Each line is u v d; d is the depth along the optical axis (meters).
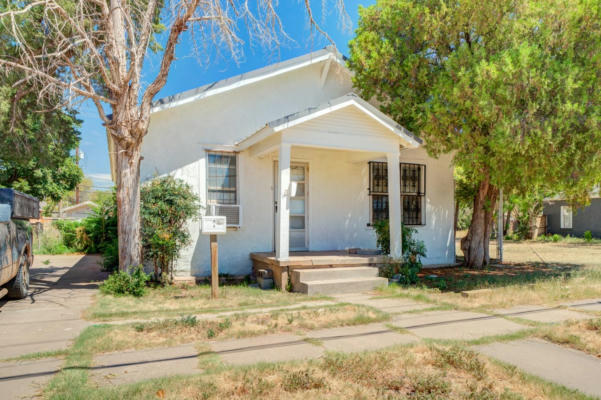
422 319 5.39
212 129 9.38
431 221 11.98
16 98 8.51
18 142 9.77
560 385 3.17
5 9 7.64
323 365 3.52
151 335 4.53
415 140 9.02
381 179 11.32
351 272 8.17
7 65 7.66
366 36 9.70
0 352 4.03
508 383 3.21
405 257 9.22
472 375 3.36
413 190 11.78
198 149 9.22
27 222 8.00
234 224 9.45
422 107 9.20
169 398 2.86
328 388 3.06
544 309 5.98
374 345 4.19
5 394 3.00
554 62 7.49
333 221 10.62
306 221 10.36
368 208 11.05
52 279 9.43
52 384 3.12
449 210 12.30
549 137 7.25
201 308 6.11
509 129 7.36
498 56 7.95
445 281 9.04
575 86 7.22
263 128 8.02
